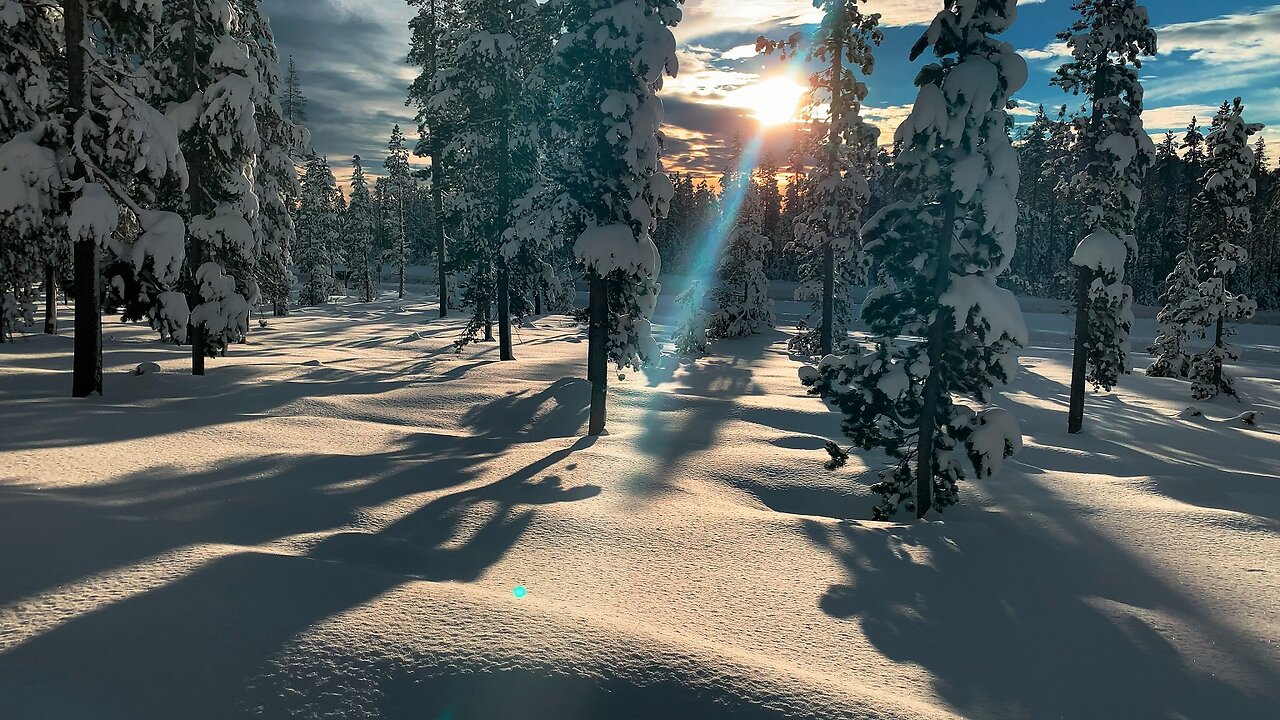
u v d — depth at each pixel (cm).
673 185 1520
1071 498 1045
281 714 359
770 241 4150
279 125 2238
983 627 613
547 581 627
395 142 6512
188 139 1736
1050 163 1995
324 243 6378
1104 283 1838
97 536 566
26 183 1211
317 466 973
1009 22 894
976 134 908
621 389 2023
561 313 5494
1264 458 1590
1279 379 3266
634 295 1841
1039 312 5772
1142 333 4841
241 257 1841
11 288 1930
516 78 2378
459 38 2462
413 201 10631
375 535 702
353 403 1622
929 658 549
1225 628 618
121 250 1446
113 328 2895
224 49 1717
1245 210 2742
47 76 1421
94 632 405
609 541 754
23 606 430
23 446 911
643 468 1130
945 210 952
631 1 1386
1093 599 678
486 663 423
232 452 1011
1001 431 970
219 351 2142
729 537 800
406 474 986
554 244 2366
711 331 4150
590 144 1485
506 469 1067
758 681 442
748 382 2409
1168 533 870
